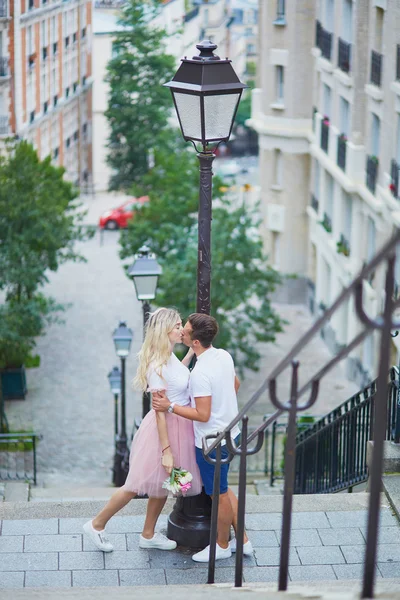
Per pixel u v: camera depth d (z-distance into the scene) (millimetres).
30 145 36719
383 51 33625
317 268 44719
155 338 9297
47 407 36656
